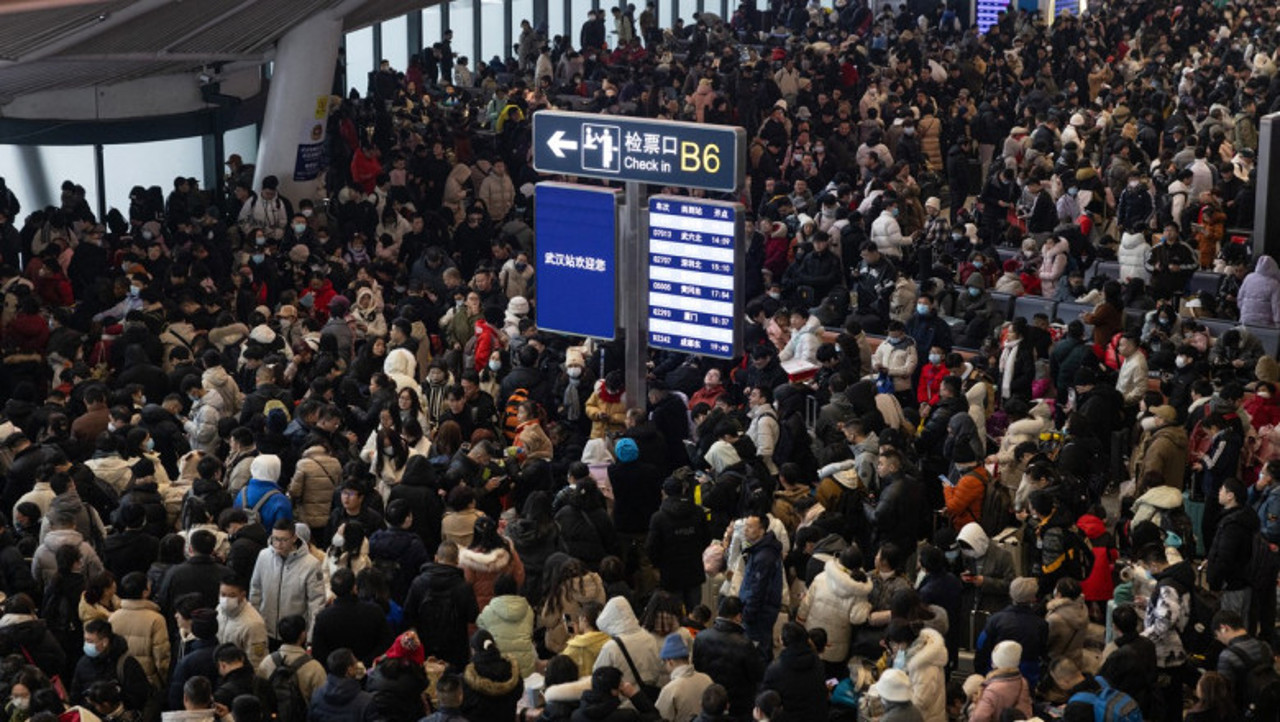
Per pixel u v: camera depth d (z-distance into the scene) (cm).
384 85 3819
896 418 1798
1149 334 2009
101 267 2444
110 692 1129
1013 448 1664
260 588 1299
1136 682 1214
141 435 1557
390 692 1107
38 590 1360
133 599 1239
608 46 4922
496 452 1578
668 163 1594
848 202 2933
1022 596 1264
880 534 1488
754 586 1323
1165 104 3825
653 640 1189
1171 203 2867
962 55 4291
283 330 2105
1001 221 2998
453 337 2161
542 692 1219
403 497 1457
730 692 1181
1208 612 1355
